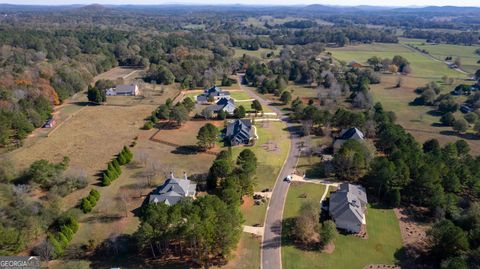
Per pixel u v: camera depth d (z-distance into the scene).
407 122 154.12
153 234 67.50
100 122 146.50
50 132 134.62
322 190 96.50
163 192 87.50
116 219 82.25
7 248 66.94
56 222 79.06
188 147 122.50
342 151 102.25
